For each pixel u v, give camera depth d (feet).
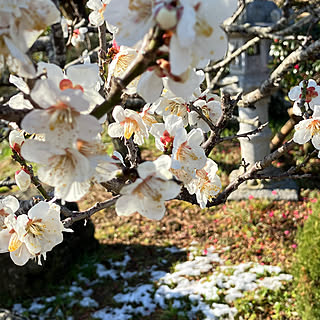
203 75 4.81
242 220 23.31
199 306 17.80
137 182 3.15
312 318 14.23
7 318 14.92
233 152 28.78
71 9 15.67
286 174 6.47
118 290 19.58
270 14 18.34
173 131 4.57
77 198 2.99
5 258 18.34
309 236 15.07
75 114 2.77
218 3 2.50
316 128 6.02
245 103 14.99
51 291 19.33
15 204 4.73
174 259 21.67
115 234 24.09
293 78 22.17
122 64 4.18
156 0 2.45
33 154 2.80
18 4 2.52
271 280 18.74
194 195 5.57
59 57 10.73
